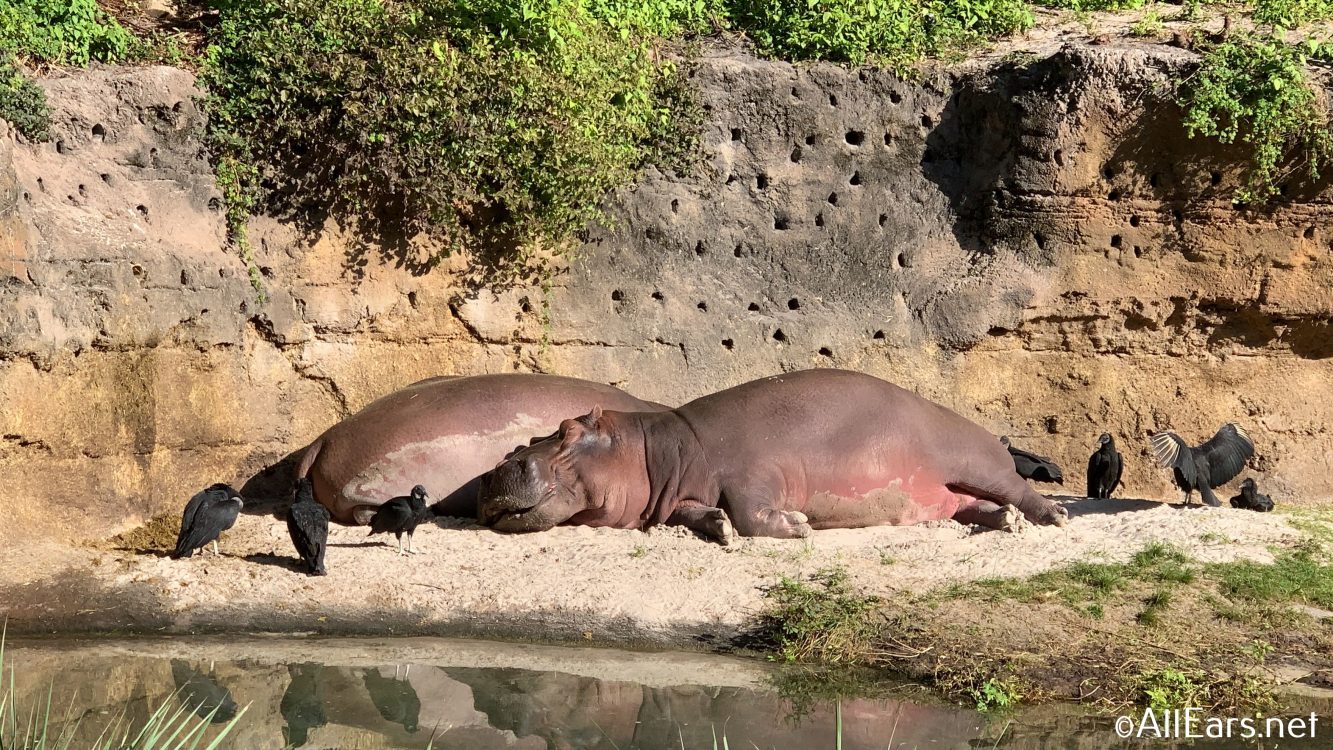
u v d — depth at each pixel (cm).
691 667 848
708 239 1360
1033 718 760
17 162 1045
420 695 794
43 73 1127
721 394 1128
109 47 1188
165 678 810
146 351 1095
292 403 1236
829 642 859
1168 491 1359
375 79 1232
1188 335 1354
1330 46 1298
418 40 1269
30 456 995
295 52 1222
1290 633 868
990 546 1015
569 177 1262
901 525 1094
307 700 783
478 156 1252
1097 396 1361
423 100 1229
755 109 1367
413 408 1124
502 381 1166
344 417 1265
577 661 858
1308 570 957
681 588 938
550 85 1254
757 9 1444
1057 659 827
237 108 1207
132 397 1080
